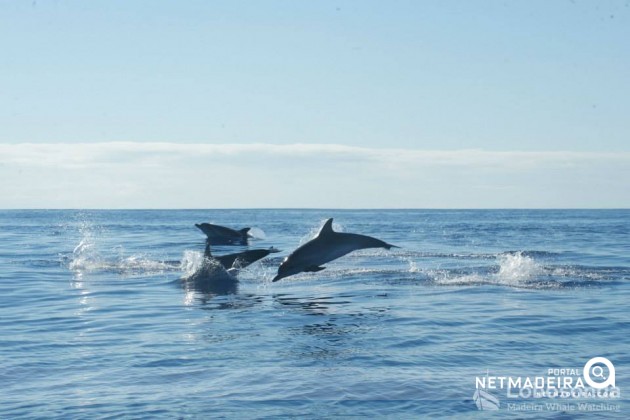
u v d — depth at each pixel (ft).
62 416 26.32
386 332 42.04
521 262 80.79
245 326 44.42
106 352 36.91
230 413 26.63
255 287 64.23
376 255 98.63
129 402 27.99
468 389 29.68
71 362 34.65
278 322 45.78
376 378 31.35
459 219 357.82
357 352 36.60
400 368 33.17
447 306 51.96
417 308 51.11
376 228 214.07
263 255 77.51
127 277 72.28
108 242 136.46
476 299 55.52
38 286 65.31
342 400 28.22
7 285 66.08
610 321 45.06
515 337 40.40
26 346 38.52
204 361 34.71
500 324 44.39
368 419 25.95
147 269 79.51
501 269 75.97
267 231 186.19
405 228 213.46
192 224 269.64
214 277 70.59
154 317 48.16
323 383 30.60
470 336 40.68
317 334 41.52
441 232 182.19
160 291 61.93
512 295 57.62
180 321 46.47
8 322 46.47
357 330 42.73
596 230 195.31
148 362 34.58
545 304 52.60
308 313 49.26
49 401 28.17
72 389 29.84
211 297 57.93
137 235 170.40
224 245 125.70
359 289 62.08
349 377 31.55
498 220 332.60
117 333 42.34
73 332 42.78
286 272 61.16
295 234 167.12
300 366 33.60
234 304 53.88
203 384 30.60
